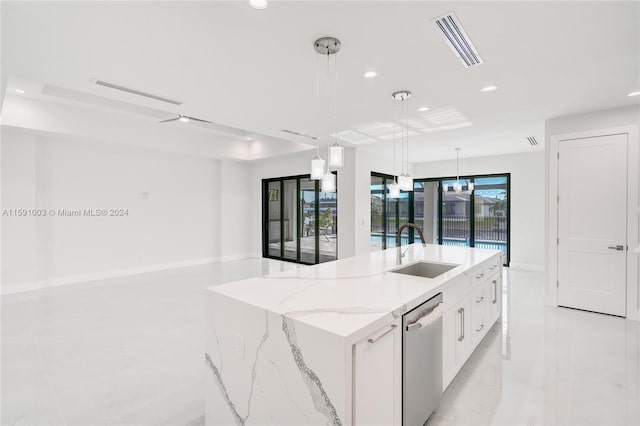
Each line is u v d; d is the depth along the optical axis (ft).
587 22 6.69
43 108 15.80
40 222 17.30
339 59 8.46
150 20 6.70
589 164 12.89
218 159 25.20
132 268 20.80
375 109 12.71
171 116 18.62
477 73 9.31
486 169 23.65
